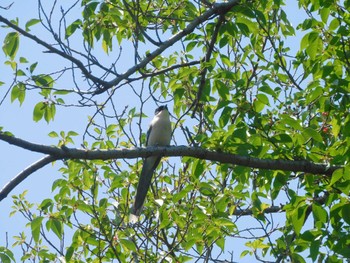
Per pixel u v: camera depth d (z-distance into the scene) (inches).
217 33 454.9
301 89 499.5
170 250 481.1
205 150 405.1
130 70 420.5
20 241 492.7
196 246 484.1
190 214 488.4
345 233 393.4
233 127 394.3
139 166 529.0
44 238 465.1
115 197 514.6
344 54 419.8
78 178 488.1
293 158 408.5
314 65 432.1
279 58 479.8
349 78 418.6
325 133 460.1
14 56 420.8
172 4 502.6
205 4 462.6
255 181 496.7
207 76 426.3
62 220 450.6
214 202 471.2
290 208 386.9
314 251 382.3
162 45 435.2
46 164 372.8
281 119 401.4
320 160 402.0
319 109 425.1
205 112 499.2
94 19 470.9
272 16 531.5
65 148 375.2
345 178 363.9
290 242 430.3
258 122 394.3
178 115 525.0
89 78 403.9
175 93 458.0
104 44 484.1
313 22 434.6
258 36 535.5
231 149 405.1
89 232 456.1
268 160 406.3
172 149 403.9
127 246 448.5
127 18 474.0
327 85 416.5
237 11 439.8
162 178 548.7
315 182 450.6
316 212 379.6
